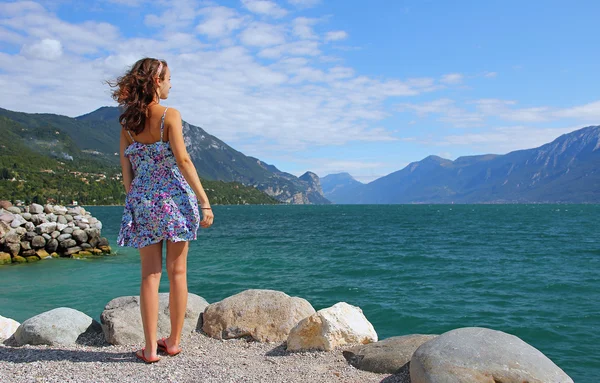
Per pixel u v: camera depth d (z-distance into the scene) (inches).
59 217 789.9
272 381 128.7
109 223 1968.5
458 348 124.0
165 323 186.9
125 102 142.5
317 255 816.9
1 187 4877.0
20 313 357.4
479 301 428.1
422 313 383.9
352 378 134.6
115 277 550.9
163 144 141.1
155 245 143.9
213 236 1311.5
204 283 528.1
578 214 3319.4
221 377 129.4
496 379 115.1
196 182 142.0
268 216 3243.1
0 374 128.4
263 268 653.9
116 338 173.0
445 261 729.6
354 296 454.9
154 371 133.4
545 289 486.3
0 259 689.0
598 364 264.8
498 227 1712.6
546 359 122.0
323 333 167.5
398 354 145.6
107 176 7736.2
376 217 2881.4
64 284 499.5
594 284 513.0
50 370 133.0
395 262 720.3
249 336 185.6
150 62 143.6
